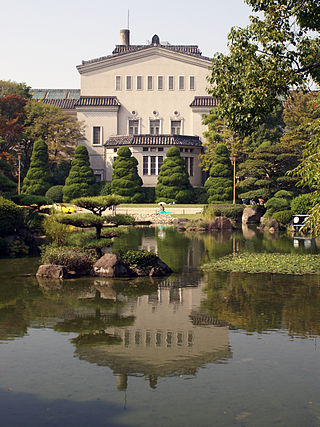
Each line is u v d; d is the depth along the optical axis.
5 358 8.94
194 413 6.86
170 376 8.16
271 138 63.81
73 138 68.94
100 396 7.39
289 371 8.34
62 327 10.97
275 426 6.50
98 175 72.81
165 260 21.62
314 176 12.71
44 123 66.25
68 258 17.92
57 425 6.52
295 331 10.66
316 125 13.77
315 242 29.36
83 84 76.06
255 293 14.55
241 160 62.47
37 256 23.12
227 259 21.52
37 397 7.34
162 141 65.00
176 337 10.28
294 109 57.00
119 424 6.55
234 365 8.63
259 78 16.34
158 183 61.47
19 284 16.05
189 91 75.62
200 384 7.83
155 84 75.62
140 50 75.12
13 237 24.86
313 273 18.00
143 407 7.04
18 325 11.12
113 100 74.94
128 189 60.16
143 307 12.88
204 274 18.00
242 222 47.22
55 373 8.24
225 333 10.55
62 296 14.20
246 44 16.83
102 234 20.31
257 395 7.43
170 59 75.38
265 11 16.83
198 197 61.53
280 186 48.31
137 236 33.69
